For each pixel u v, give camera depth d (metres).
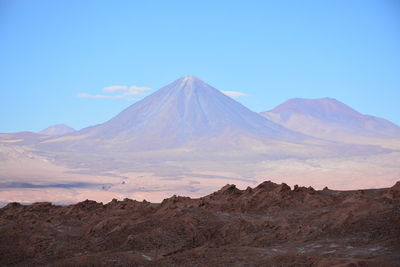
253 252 43.38
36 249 48.12
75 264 43.31
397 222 44.97
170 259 43.94
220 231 51.19
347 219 47.66
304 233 48.03
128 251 46.38
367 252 40.59
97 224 52.75
